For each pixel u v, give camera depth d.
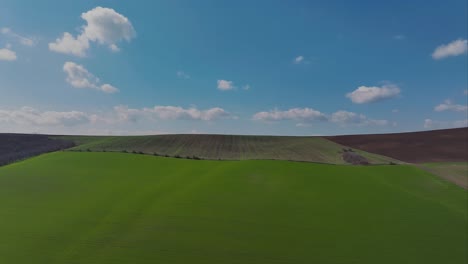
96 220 16.78
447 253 14.28
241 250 13.96
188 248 13.98
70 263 12.50
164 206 19.03
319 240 15.23
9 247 13.73
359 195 22.56
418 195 23.22
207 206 19.28
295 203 20.41
